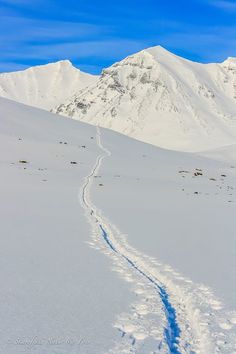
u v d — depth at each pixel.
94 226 22.47
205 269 15.14
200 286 13.38
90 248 17.69
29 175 46.38
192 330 10.57
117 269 14.95
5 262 15.05
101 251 17.30
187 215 27.77
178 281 13.82
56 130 84.88
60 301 11.77
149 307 11.66
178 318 11.27
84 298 12.10
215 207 32.72
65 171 52.59
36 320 10.48
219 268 15.30
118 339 9.73
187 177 58.62
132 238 19.92
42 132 79.62
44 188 38.41
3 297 11.81
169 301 12.44
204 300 12.24
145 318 10.91
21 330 9.89
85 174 51.59
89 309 11.34
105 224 23.42
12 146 63.75
